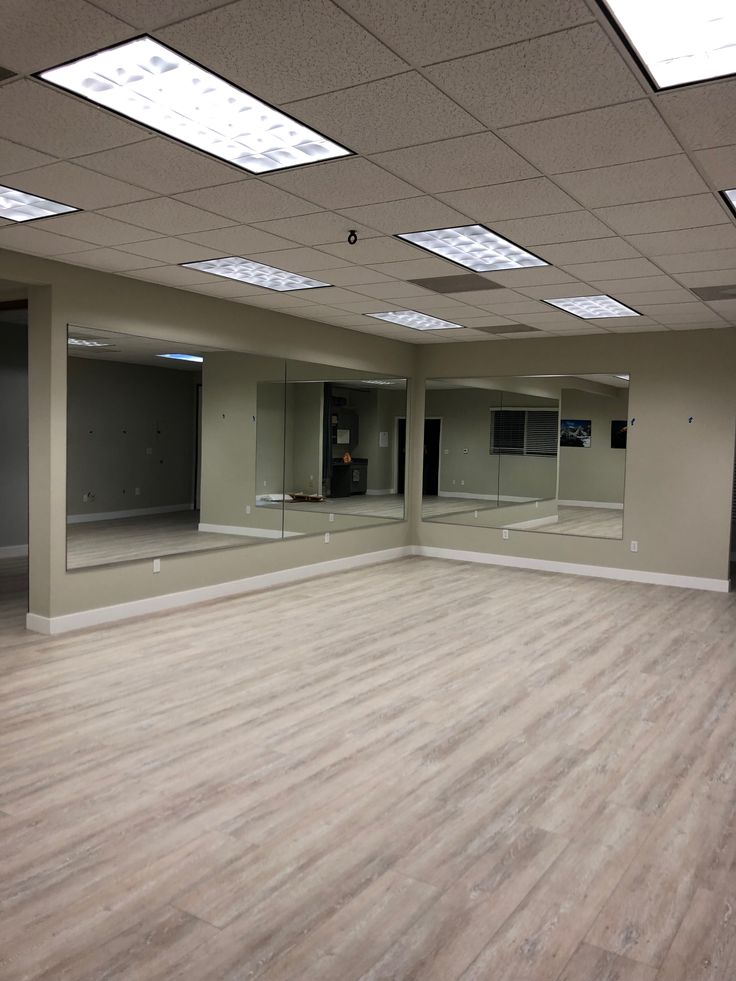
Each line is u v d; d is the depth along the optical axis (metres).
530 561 7.87
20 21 2.02
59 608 5.04
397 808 2.80
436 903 2.23
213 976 1.91
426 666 4.50
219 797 2.86
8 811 2.72
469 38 2.06
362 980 1.91
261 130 2.75
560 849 2.54
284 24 2.01
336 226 3.90
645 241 4.04
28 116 2.63
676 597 6.59
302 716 3.68
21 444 7.60
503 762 3.21
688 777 3.10
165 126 2.71
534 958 2.00
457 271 4.82
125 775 3.02
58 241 4.30
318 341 7.10
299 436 7.03
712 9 1.89
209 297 5.93
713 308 5.86
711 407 6.89
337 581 7.07
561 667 4.53
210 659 4.54
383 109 2.52
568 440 7.62
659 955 2.02
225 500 6.34
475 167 3.04
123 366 5.51
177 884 2.30
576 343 7.54
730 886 2.35
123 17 1.99
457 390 8.27
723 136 2.66
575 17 1.94
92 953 1.99
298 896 2.26
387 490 8.23
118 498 5.51
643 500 7.22
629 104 2.44
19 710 3.68
